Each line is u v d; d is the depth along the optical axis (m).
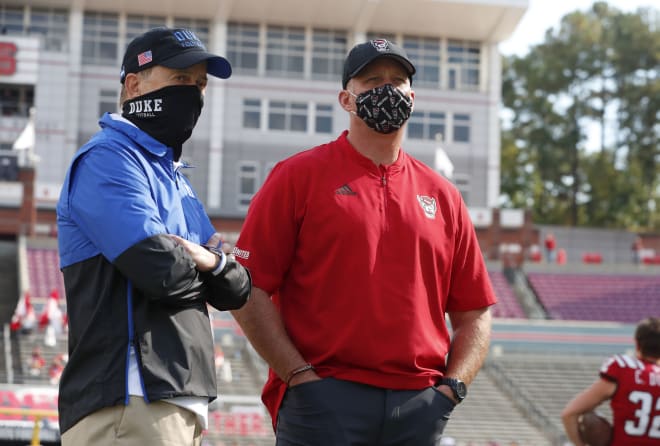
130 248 4.68
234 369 37.81
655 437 7.52
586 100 78.94
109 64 55.53
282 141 56.59
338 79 57.62
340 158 5.78
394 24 57.91
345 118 57.25
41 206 51.28
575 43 78.69
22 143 45.50
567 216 79.31
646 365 7.60
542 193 79.88
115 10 55.97
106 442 4.66
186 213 5.35
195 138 55.66
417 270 5.61
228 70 5.33
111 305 4.78
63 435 4.82
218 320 40.31
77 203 4.85
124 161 4.93
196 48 5.19
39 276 45.50
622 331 44.50
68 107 54.44
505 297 50.06
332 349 5.50
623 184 77.06
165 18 56.69
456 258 5.96
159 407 4.72
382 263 5.56
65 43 55.38
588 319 49.38
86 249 4.86
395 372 5.48
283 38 57.72
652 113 78.06
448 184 5.98
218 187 55.38
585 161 78.62
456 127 58.28
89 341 4.75
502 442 34.62
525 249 55.12
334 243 5.58
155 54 5.14
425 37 58.97
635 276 52.94
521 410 37.41
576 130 78.38
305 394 5.46
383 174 5.75
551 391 39.78
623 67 78.44
